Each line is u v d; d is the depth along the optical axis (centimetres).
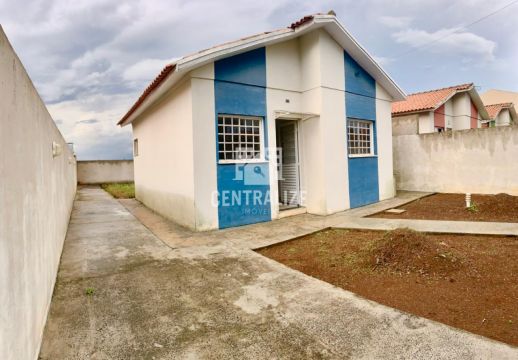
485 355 238
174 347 263
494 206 744
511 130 962
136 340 274
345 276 418
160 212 904
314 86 807
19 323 207
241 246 551
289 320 302
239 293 364
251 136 752
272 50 773
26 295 228
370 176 956
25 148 257
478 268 414
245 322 301
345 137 866
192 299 351
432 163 1127
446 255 425
